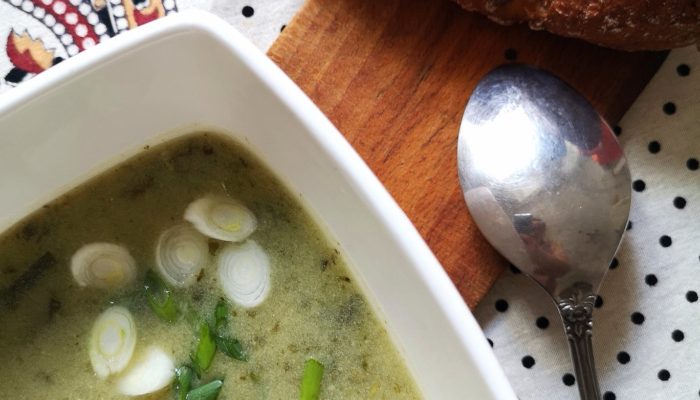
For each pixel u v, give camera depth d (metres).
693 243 0.36
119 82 0.32
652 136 0.36
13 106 0.31
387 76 0.35
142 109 0.33
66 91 0.32
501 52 0.35
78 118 0.32
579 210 0.35
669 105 0.36
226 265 0.35
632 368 0.35
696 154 0.36
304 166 0.33
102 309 0.34
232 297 0.34
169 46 0.32
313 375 0.34
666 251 0.36
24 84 0.31
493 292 0.36
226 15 0.36
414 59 0.35
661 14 0.33
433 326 0.32
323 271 0.34
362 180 0.32
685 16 0.33
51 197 0.34
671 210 0.36
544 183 0.35
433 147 0.35
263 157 0.34
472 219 0.35
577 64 0.36
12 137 0.32
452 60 0.35
